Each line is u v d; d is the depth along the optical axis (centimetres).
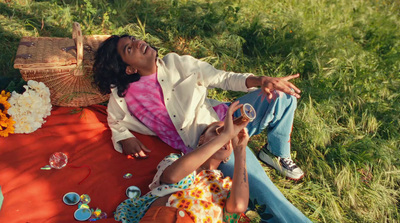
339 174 358
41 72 327
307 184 356
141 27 473
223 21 511
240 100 329
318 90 446
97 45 355
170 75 322
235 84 323
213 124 301
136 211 267
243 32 519
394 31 596
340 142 404
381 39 578
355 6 649
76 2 488
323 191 349
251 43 511
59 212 269
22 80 373
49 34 447
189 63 326
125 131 322
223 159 279
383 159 382
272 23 533
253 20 533
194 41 489
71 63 328
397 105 448
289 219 280
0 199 262
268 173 358
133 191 287
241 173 253
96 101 361
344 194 353
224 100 426
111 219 263
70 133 330
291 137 397
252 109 257
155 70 321
